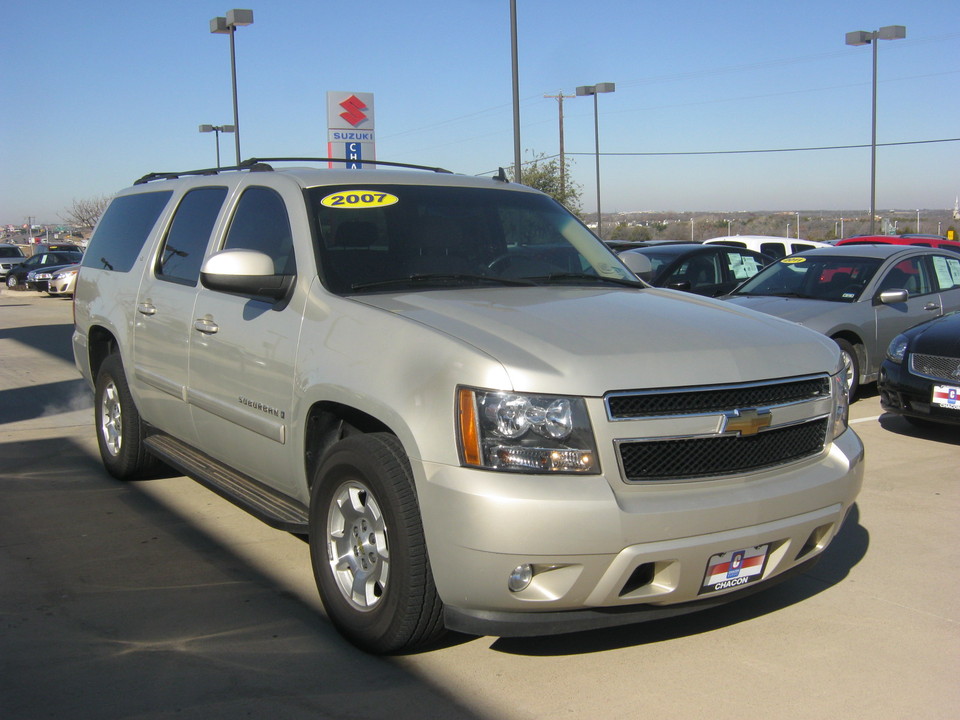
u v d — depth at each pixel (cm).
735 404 335
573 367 317
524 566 308
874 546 496
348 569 370
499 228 468
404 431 328
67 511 546
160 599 416
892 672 353
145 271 553
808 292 960
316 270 404
